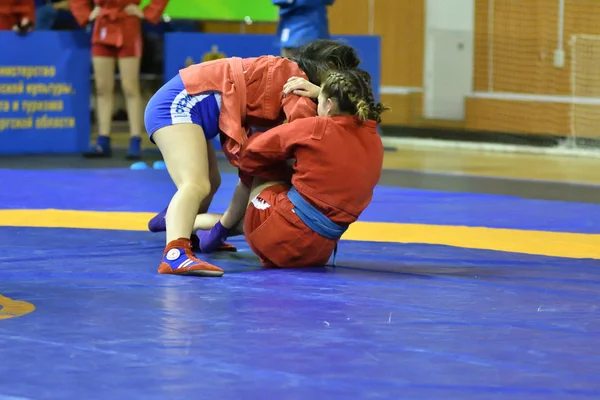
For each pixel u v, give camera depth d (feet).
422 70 62.49
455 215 28.63
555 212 29.78
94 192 32.76
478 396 11.21
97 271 18.83
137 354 12.73
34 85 46.01
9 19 45.88
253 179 20.40
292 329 14.19
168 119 20.21
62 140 46.91
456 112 61.00
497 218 28.19
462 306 16.06
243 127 20.83
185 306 15.69
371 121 19.74
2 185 34.12
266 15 57.77
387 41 63.98
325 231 19.43
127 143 53.01
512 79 58.54
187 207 19.34
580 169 45.01
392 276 18.88
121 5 43.98
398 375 11.96
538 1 56.90
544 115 56.95
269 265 19.90
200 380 11.64
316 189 19.29
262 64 20.65
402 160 48.24
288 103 20.06
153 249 21.59
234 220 20.88
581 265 20.63
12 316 14.83
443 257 21.43
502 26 58.70
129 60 44.42
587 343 13.70
